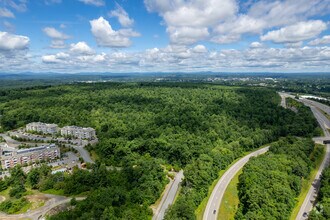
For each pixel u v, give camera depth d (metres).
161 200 174.50
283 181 167.38
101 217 141.12
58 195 180.62
